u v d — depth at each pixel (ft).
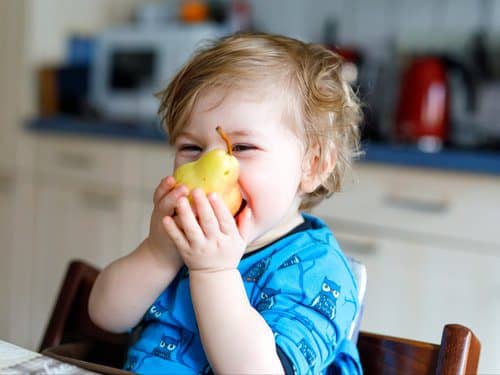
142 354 2.86
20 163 8.00
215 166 2.44
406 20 7.93
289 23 8.65
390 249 5.88
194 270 2.43
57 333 3.11
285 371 2.38
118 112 8.25
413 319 5.82
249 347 2.33
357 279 3.04
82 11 8.66
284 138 2.81
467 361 2.43
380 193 5.90
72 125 7.57
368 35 8.15
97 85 8.42
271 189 2.73
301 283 2.68
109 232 7.45
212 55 2.96
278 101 2.82
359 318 2.97
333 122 3.12
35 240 7.99
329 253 2.84
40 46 8.09
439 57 7.18
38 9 8.01
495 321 5.50
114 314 2.90
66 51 8.49
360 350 2.82
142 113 8.04
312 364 2.48
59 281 7.88
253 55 2.92
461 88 7.39
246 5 8.91
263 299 2.68
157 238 2.80
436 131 6.79
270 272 2.75
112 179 7.37
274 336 2.45
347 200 6.02
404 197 5.81
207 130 2.76
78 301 3.18
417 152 5.68
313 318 2.58
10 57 8.03
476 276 5.56
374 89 7.20
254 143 2.73
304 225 3.01
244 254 2.86
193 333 2.81
